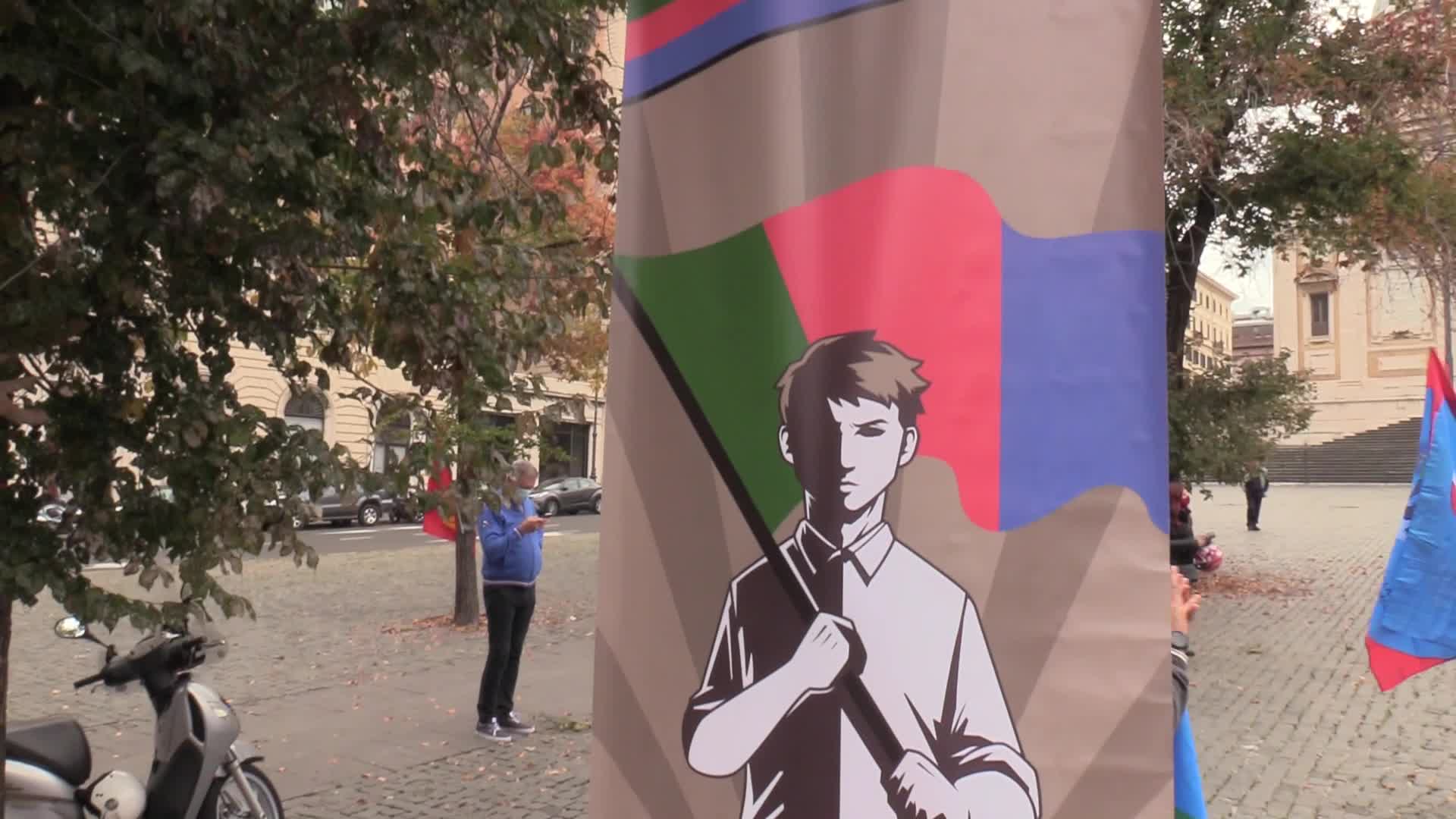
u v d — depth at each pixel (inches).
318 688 307.0
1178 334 477.1
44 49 116.9
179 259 128.5
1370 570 578.2
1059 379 52.3
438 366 149.5
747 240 56.3
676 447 57.1
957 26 54.2
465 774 225.5
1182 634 78.1
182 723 158.9
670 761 55.8
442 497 143.9
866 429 54.1
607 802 56.7
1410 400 1846.7
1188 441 461.7
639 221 58.7
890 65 54.8
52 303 115.0
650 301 58.1
